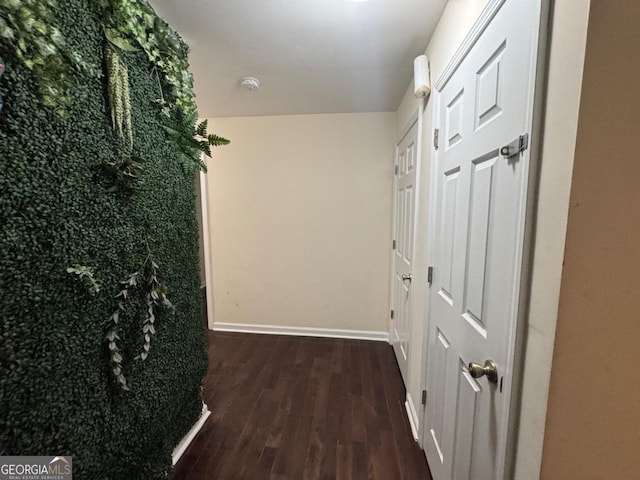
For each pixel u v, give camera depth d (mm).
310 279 2990
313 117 2768
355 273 2928
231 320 3154
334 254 2930
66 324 838
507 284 793
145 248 1169
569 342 609
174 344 1401
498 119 861
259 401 2004
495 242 872
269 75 1967
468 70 1071
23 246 721
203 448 1610
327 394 2082
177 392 1437
